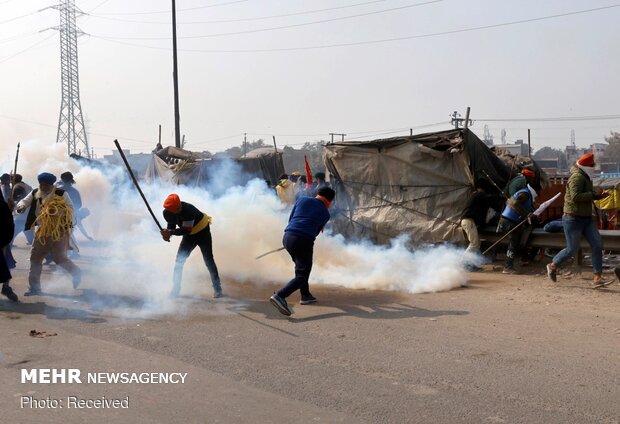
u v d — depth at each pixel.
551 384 4.88
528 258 10.87
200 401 4.57
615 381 4.93
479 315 7.21
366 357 5.63
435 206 11.45
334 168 13.00
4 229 7.36
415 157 11.66
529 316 7.14
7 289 7.97
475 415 4.29
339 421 4.20
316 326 6.78
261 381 5.01
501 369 5.25
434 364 5.40
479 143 11.39
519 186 10.43
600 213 12.16
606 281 9.16
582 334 6.34
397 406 4.45
